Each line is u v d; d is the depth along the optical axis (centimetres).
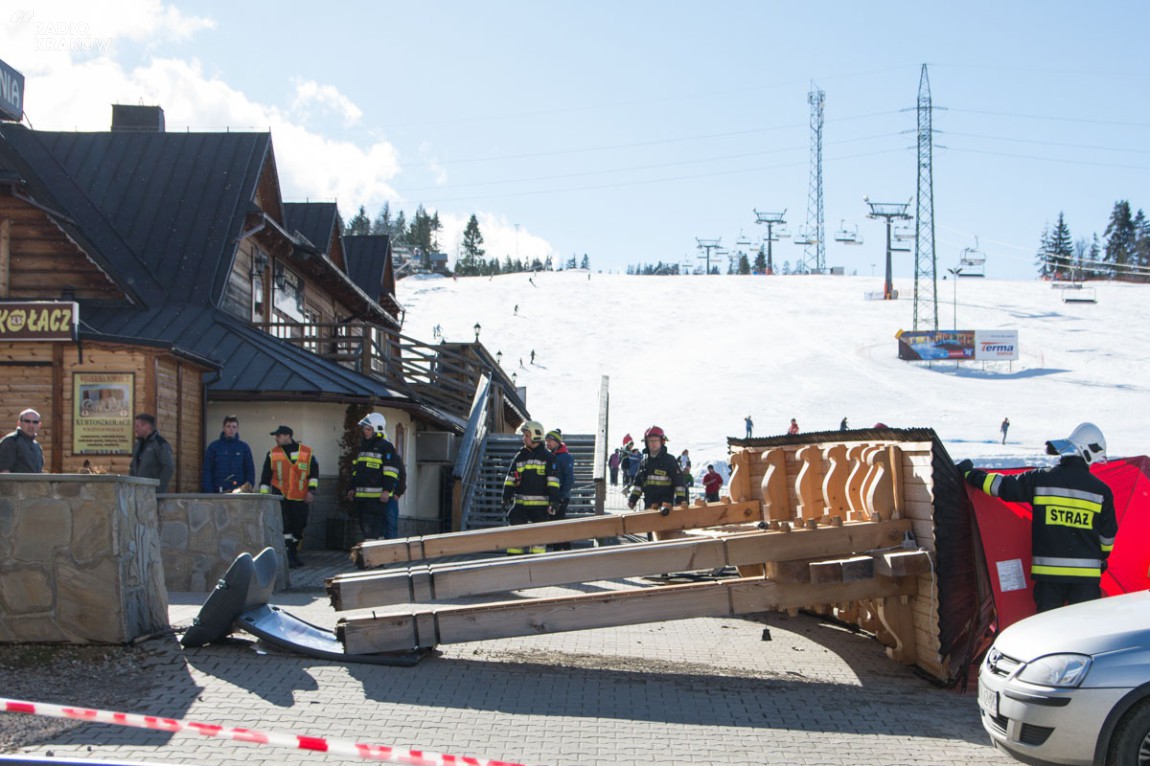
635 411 6588
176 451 1540
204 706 646
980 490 805
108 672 705
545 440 1382
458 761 458
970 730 671
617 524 1047
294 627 816
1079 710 545
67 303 1423
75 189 2186
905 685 794
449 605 1111
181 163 2256
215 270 2027
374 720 641
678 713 689
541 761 580
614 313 10306
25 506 762
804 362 7869
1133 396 7025
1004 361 8325
